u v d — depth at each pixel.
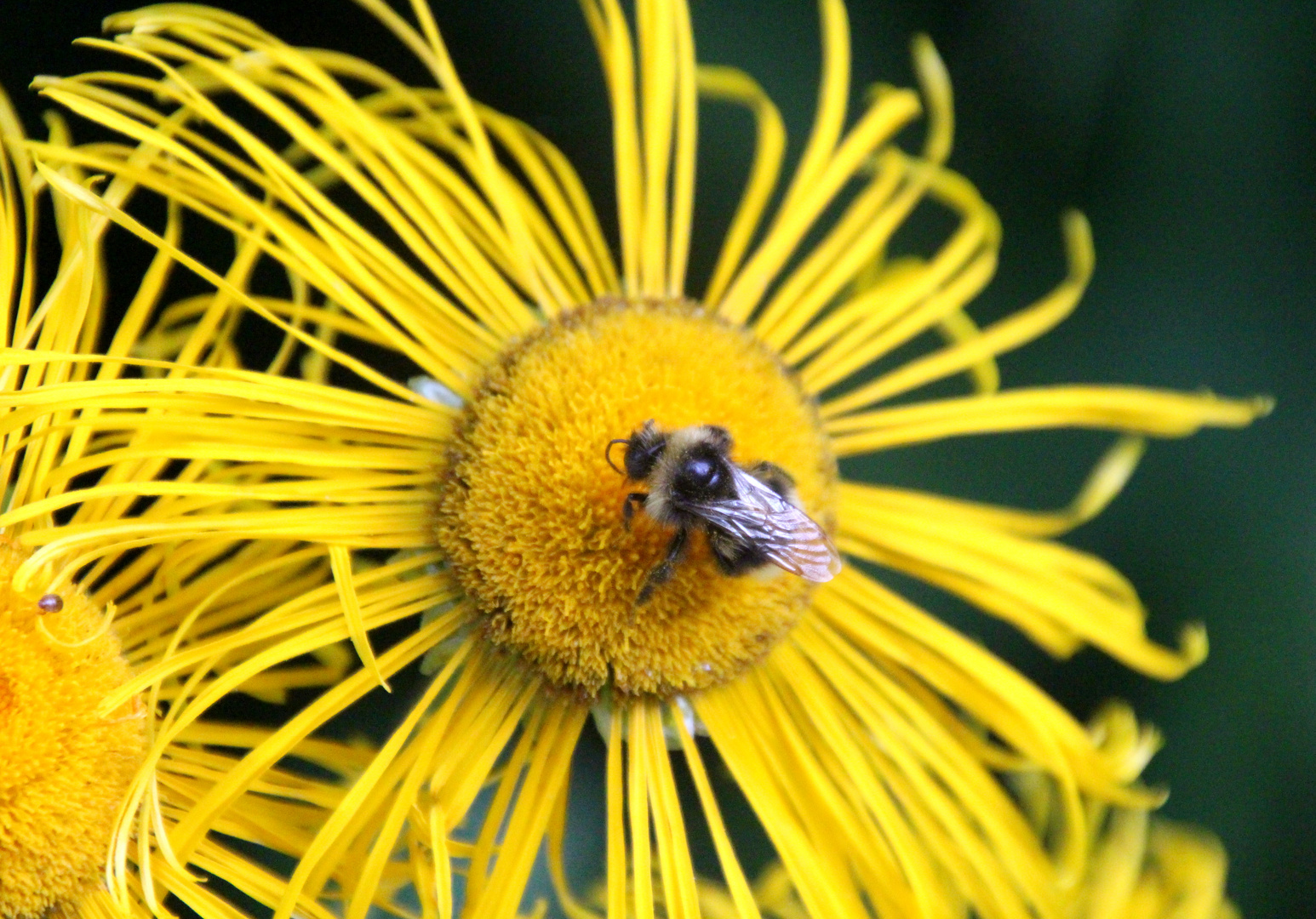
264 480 0.28
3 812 0.27
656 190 0.30
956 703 0.30
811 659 0.30
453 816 0.28
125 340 0.28
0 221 0.28
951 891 0.29
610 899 0.28
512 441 0.29
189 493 0.27
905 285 0.31
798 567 0.28
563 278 0.30
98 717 0.27
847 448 0.30
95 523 0.27
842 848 0.29
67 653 0.27
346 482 0.28
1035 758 0.30
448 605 0.29
